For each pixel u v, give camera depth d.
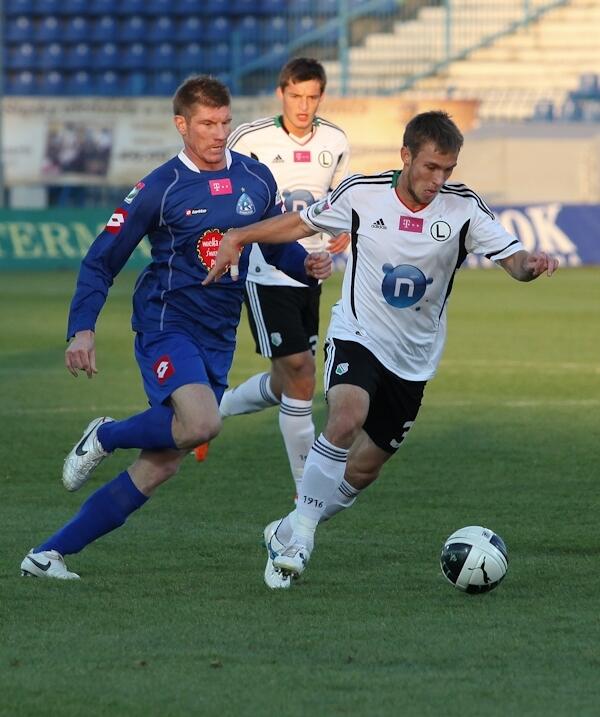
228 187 19.48
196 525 23.31
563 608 17.53
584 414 36.62
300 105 27.70
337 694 13.80
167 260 19.44
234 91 112.38
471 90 109.06
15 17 116.62
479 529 18.58
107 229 19.22
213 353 19.75
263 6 115.25
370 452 20.55
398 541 22.00
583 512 24.44
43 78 116.31
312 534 18.89
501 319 63.56
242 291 20.00
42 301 70.81
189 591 18.45
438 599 18.03
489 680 14.30
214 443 32.50
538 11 116.44
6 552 20.83
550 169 101.44
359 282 19.70
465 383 42.72
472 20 116.06
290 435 26.64
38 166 98.50
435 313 19.89
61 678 14.33
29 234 92.25
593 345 53.44
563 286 82.06
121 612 17.22
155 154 98.44
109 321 62.50
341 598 18.08
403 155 18.75
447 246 19.33
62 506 24.92
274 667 14.76
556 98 108.62
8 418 35.59
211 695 13.75
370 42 115.19
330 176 28.81
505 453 30.78
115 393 40.31
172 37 115.56
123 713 13.20
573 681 14.28
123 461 30.05
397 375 19.83
